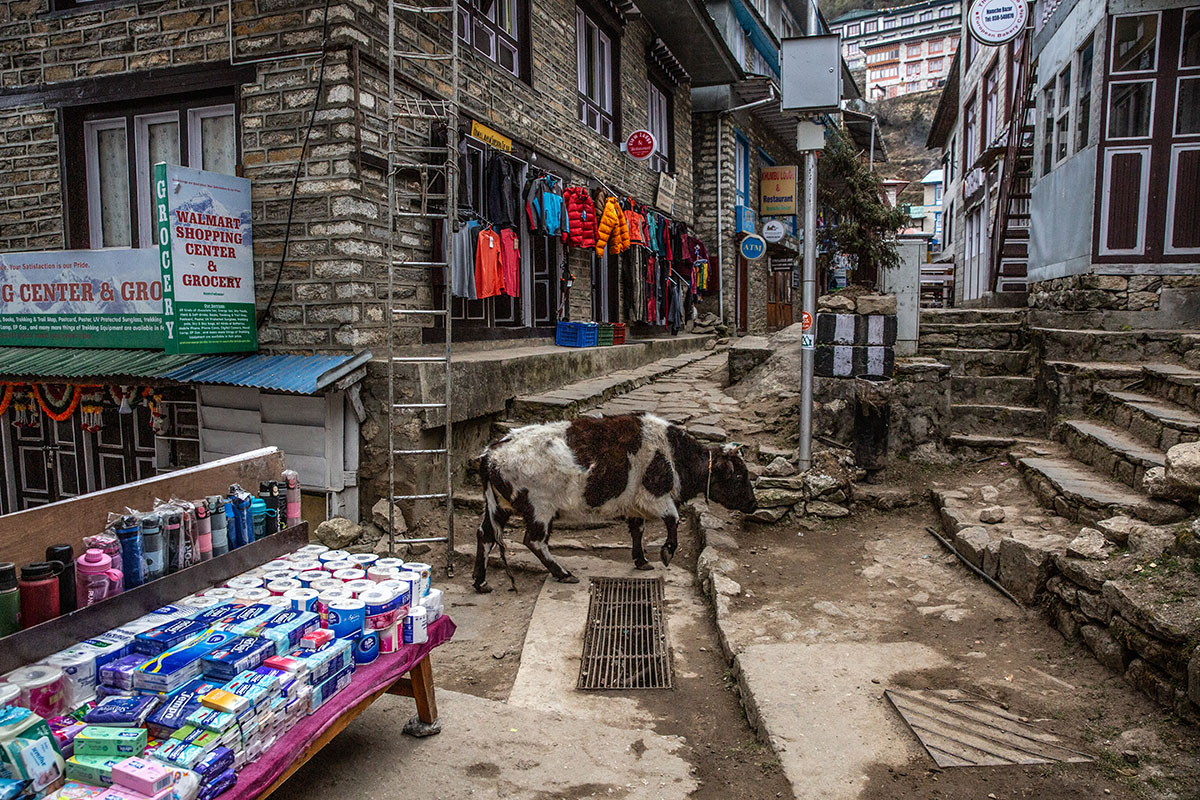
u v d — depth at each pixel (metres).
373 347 6.74
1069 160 8.59
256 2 6.65
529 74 9.30
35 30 7.52
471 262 7.76
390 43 6.25
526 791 3.17
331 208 6.51
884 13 69.94
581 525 6.57
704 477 5.57
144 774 2.14
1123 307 7.84
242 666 2.66
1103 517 4.77
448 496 5.95
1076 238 8.32
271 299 6.77
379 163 6.75
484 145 8.05
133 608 2.79
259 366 6.46
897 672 3.93
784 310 22.14
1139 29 7.60
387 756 3.41
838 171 14.92
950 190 24.39
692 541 6.29
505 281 8.30
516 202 8.58
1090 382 6.59
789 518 6.25
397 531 6.34
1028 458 6.26
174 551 3.04
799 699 3.67
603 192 10.38
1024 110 10.95
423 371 6.50
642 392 9.17
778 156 21.22
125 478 8.16
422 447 6.56
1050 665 3.95
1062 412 6.76
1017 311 8.87
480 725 3.69
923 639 4.36
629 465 5.32
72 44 7.39
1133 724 3.35
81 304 7.09
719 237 15.92
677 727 3.73
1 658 2.32
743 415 7.80
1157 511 4.42
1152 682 3.45
